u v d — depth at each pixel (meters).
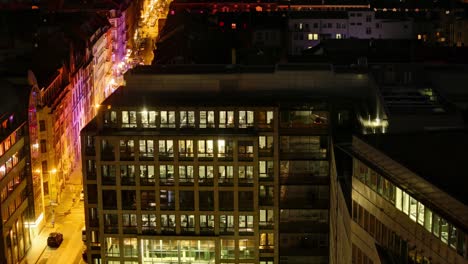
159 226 120.12
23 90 147.75
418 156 67.25
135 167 118.44
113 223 120.69
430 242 59.81
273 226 119.19
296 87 124.94
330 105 116.88
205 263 121.00
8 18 189.88
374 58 158.25
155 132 119.00
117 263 121.88
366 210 74.75
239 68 129.50
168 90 126.50
